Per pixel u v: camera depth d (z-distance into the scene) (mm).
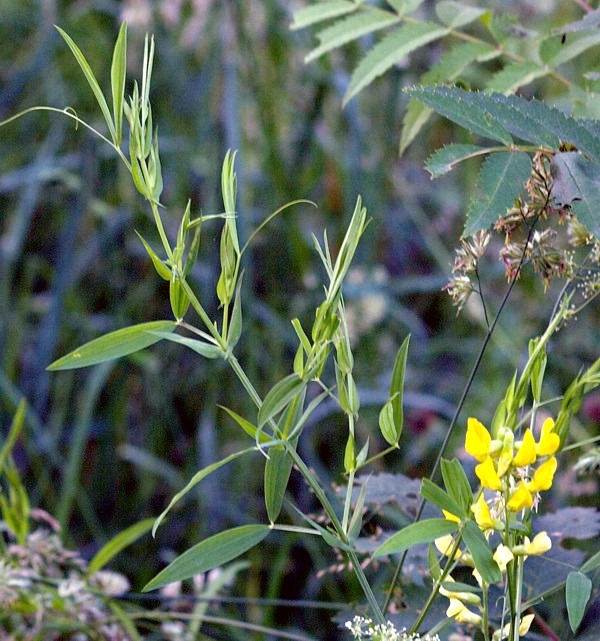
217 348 711
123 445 1610
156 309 1750
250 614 1333
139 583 1460
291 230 1683
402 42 854
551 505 1328
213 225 1636
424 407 1585
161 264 706
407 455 1579
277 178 1698
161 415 1665
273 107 1705
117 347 711
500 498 707
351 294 1676
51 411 1723
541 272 749
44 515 947
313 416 1568
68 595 923
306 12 876
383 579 1042
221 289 711
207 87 1668
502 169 699
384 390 1632
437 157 702
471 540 691
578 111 799
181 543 1521
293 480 1521
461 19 854
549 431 690
